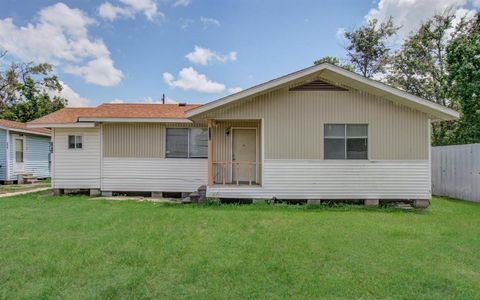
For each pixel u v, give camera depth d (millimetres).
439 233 6566
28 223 7332
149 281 4023
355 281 4051
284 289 3807
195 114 10156
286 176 10297
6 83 29672
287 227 7012
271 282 4000
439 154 13492
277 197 10297
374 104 10297
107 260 4789
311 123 10305
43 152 21438
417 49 20734
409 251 5309
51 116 13508
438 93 19812
